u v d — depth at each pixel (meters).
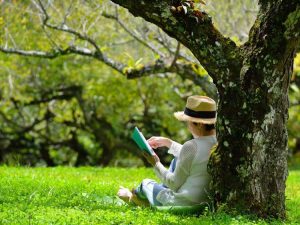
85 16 13.92
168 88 20.44
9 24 15.69
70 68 20.66
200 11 6.73
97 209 6.83
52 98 21.38
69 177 11.00
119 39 17.31
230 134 6.65
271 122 6.62
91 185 9.23
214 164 6.74
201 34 6.73
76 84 21.36
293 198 9.35
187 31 6.74
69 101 22.42
